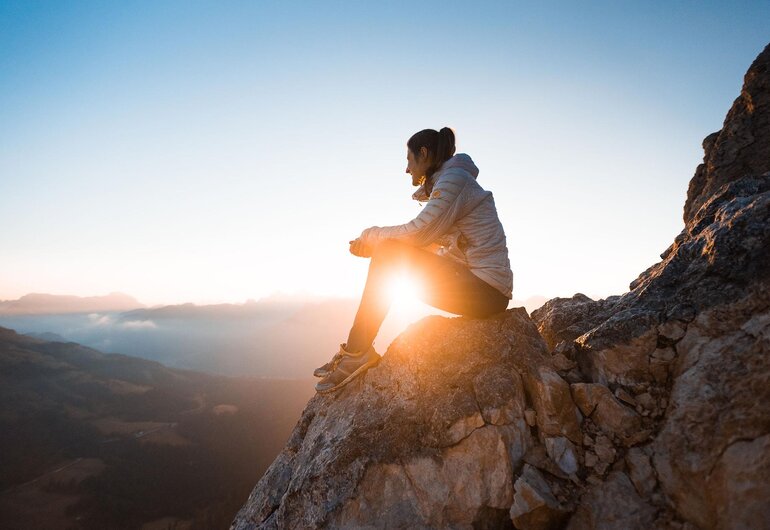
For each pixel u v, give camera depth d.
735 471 1.76
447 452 2.29
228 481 154.12
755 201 2.31
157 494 142.62
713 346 2.10
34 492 142.12
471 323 2.81
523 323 2.76
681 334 2.25
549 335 3.43
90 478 152.12
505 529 2.14
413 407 2.52
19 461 169.12
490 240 2.64
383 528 2.23
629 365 2.36
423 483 2.27
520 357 2.53
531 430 2.34
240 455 177.62
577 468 2.16
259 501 3.01
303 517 2.46
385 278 2.82
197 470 163.12
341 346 3.05
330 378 3.03
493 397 2.37
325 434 2.80
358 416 2.70
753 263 2.13
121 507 131.50
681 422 2.02
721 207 2.62
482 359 2.57
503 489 2.16
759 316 2.00
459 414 2.35
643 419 2.18
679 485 1.90
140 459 173.00
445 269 2.66
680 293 2.39
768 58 4.76
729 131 4.95
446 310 2.79
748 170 4.69
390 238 2.67
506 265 2.68
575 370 2.60
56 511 128.25
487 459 2.22
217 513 129.00
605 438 2.20
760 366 1.89
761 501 1.66
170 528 121.06
